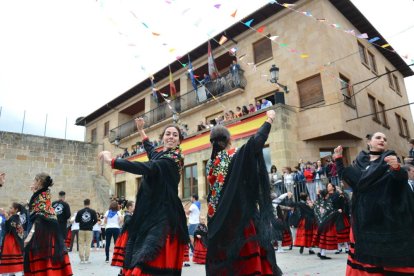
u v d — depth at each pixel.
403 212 3.20
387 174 3.29
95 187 26.94
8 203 23.64
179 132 3.91
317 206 9.33
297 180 13.18
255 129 15.51
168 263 3.23
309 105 16.17
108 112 29.58
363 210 3.35
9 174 24.11
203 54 21.44
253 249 3.12
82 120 32.12
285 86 16.75
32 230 5.27
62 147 26.88
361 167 3.70
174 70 23.22
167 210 3.40
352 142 16.22
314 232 9.75
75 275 7.36
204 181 17.47
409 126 23.56
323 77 15.87
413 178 4.38
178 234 3.45
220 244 3.23
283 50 17.42
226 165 3.55
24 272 5.20
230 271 3.10
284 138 15.22
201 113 20.84
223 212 3.30
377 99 19.47
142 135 4.41
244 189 3.30
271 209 3.31
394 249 3.11
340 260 8.14
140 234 3.32
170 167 3.59
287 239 10.73
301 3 17.08
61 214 7.58
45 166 25.73
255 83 18.36
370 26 19.05
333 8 17.27
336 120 15.18
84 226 10.06
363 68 18.64
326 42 16.00
